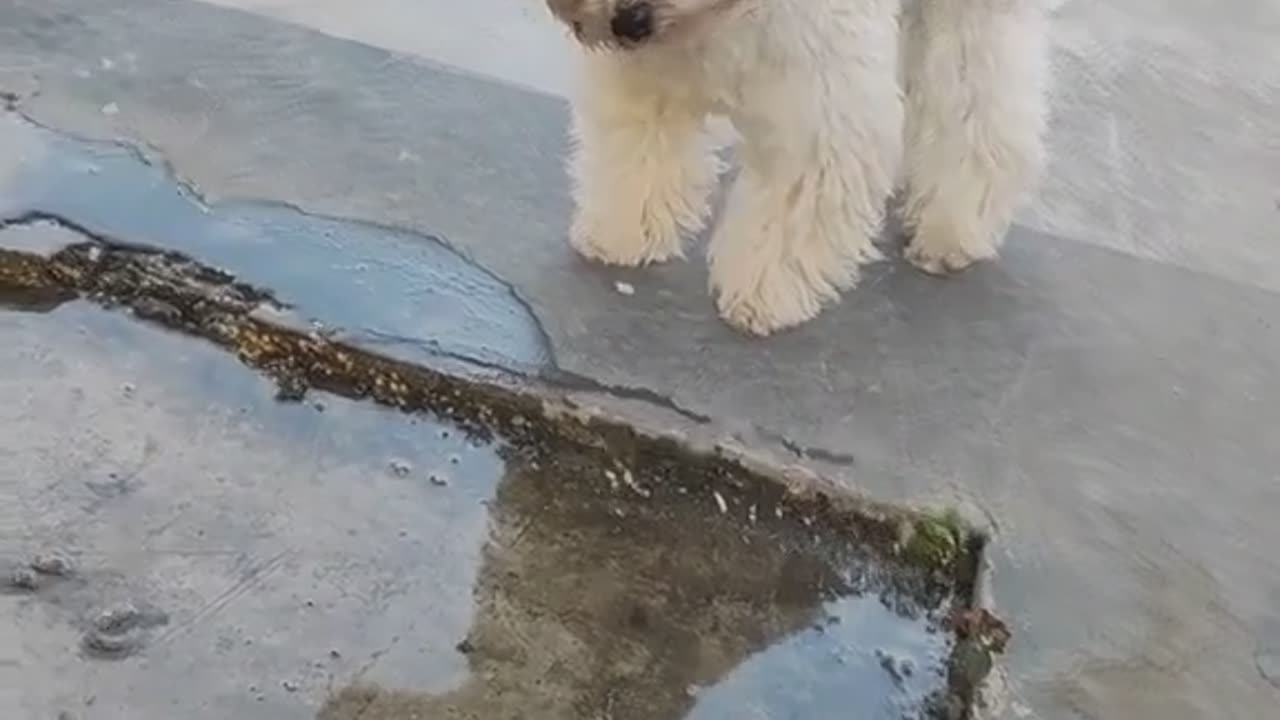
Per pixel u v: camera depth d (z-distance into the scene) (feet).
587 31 5.26
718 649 5.04
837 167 5.54
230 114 6.14
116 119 6.07
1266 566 5.25
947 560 5.21
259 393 5.47
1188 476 5.45
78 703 4.85
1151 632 5.08
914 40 5.86
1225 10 6.96
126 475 5.27
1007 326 5.79
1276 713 4.95
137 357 5.52
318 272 5.69
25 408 5.38
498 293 5.71
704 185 5.89
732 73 5.44
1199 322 5.86
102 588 5.05
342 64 6.34
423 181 6.00
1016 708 4.90
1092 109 6.52
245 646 4.98
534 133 6.20
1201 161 6.38
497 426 5.44
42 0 6.43
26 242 5.65
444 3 6.63
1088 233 6.10
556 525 5.25
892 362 5.66
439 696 4.91
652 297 5.76
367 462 5.35
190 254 5.69
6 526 5.15
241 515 5.22
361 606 5.07
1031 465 5.42
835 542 5.25
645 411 5.43
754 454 5.35
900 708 4.95
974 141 5.83
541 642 5.02
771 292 5.65
